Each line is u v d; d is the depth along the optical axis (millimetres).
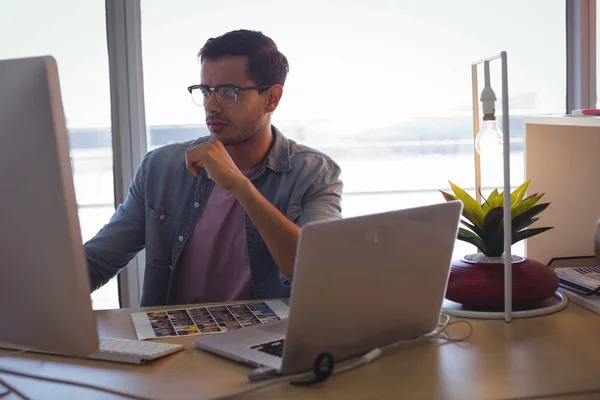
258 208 1710
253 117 1851
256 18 2332
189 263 1955
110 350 1282
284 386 1149
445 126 2447
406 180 2469
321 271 1125
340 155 2426
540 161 1994
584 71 2426
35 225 1104
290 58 2355
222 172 1729
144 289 1989
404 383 1154
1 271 1152
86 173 2322
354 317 1217
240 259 1925
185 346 1344
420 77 2412
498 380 1163
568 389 1125
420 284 1301
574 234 2029
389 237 1204
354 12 2357
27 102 1058
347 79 2385
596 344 1326
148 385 1156
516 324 1464
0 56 2285
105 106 2305
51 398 1111
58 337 1169
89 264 1916
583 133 2002
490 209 1551
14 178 1093
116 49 2268
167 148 2035
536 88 2461
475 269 1557
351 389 1132
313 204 1903
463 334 1404
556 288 1575
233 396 1104
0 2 2260
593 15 2404
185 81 2328
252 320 1505
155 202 1981
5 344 1266
